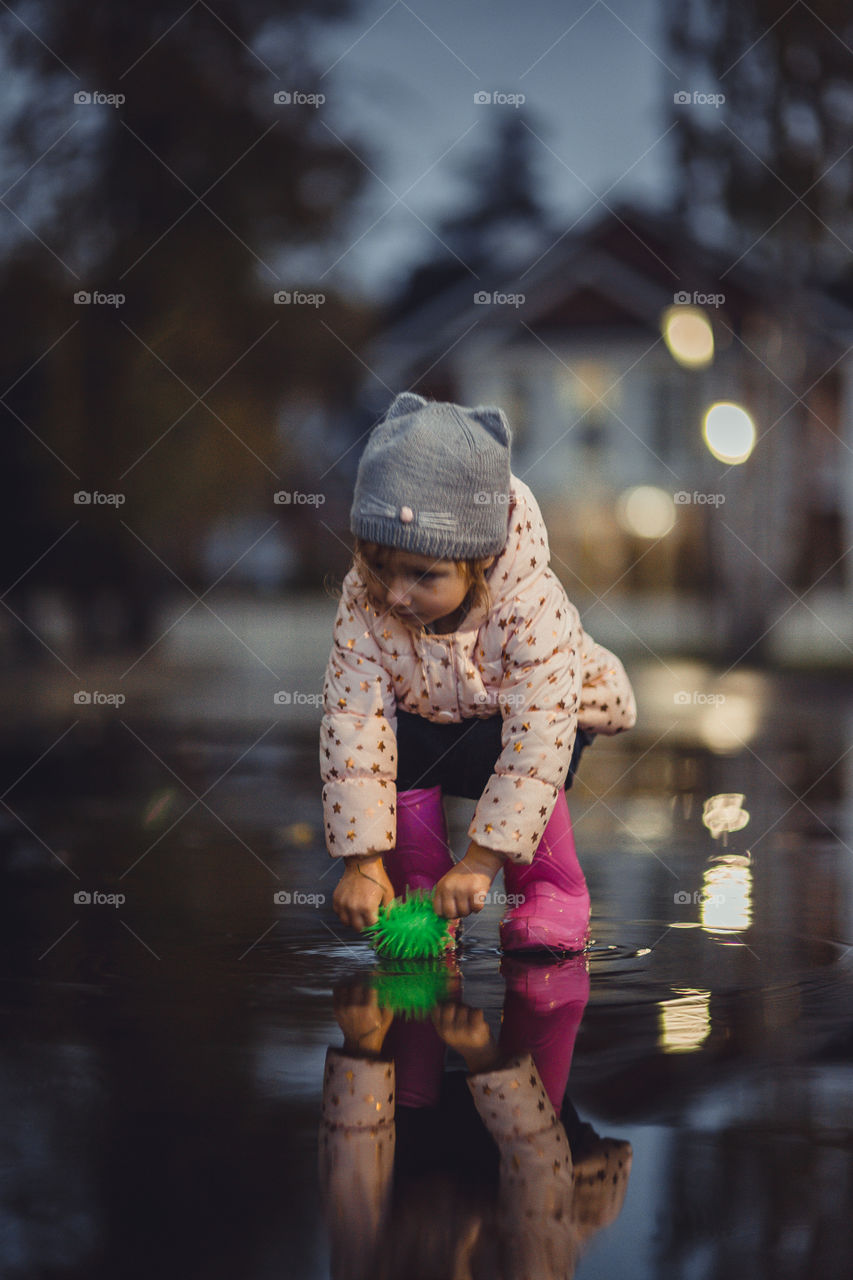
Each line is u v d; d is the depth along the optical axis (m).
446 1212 1.80
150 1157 1.97
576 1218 1.78
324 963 3.23
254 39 17.33
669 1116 2.14
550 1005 2.82
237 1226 1.76
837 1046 2.51
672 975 3.10
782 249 16.86
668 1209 1.81
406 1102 2.21
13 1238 1.73
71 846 5.10
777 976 3.09
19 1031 2.63
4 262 16.97
